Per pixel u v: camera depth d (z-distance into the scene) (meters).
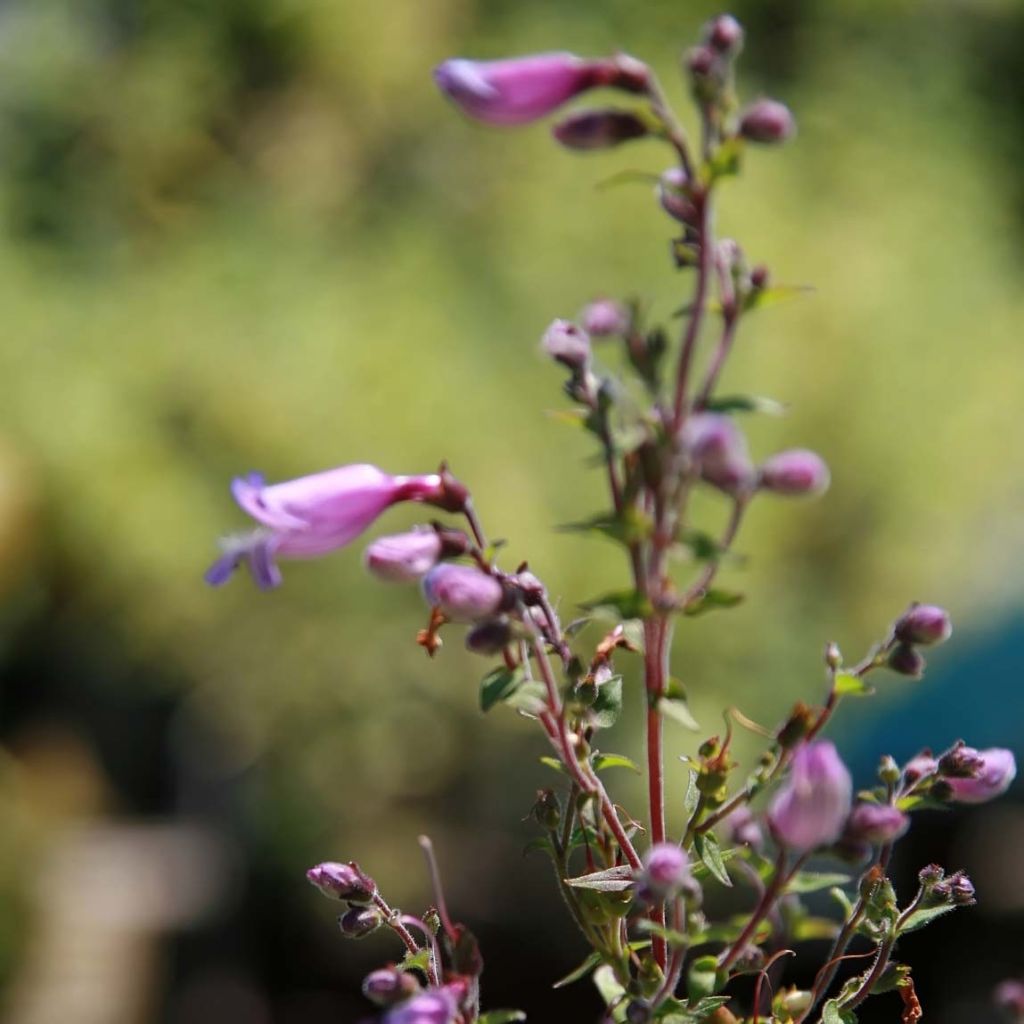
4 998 12.39
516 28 12.60
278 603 11.41
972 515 12.29
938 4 14.57
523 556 10.38
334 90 12.77
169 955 14.50
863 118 13.16
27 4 13.56
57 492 11.02
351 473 2.66
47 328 11.43
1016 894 9.48
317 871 2.74
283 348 11.05
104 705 17.61
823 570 11.99
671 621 2.50
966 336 12.24
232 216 12.27
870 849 2.41
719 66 2.36
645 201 11.42
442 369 10.87
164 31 13.12
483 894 12.74
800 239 11.65
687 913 2.60
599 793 2.61
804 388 11.42
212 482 11.12
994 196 13.73
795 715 2.54
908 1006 2.73
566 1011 12.11
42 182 13.08
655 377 2.37
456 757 12.38
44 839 13.58
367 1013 13.73
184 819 16.75
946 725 10.11
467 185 12.30
